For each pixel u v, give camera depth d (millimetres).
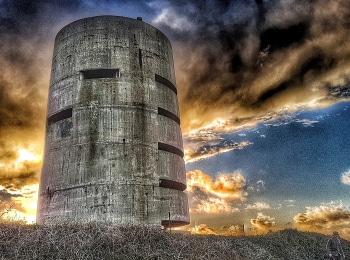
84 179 21484
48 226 12297
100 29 25016
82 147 22266
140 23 26281
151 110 24312
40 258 9867
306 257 15961
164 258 11062
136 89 24062
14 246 10414
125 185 21516
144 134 23297
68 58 25047
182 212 23844
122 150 22266
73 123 23062
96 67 23969
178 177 24688
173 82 27641
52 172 22812
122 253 11125
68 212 21109
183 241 12695
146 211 21547
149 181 22375
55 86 25188
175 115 26578
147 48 25859
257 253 14383
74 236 11195
